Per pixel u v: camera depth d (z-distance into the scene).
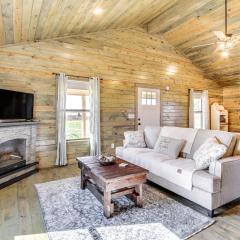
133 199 2.61
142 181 2.50
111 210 2.31
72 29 4.29
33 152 4.13
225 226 2.14
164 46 6.21
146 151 3.74
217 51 5.83
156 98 6.12
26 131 3.95
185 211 2.44
